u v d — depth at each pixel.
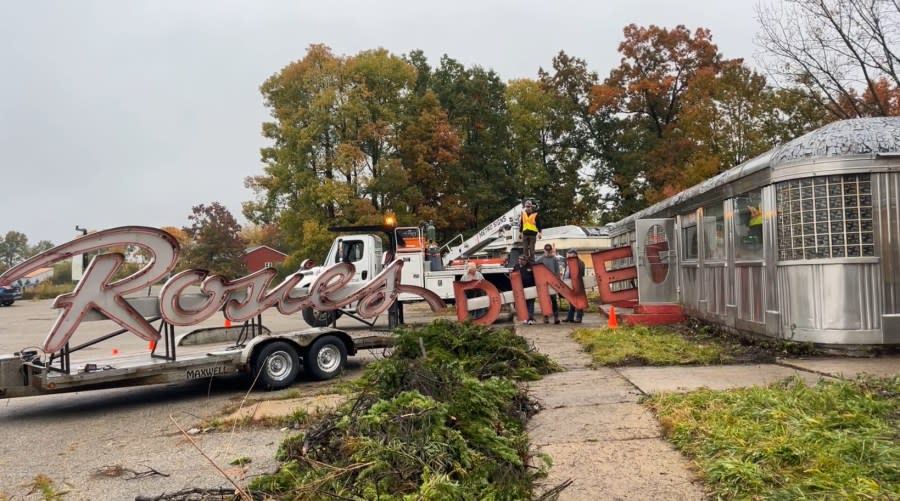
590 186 47.53
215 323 24.56
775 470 4.19
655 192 37.47
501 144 45.88
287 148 38.16
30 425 8.11
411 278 18.42
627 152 44.84
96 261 8.39
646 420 5.95
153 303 9.02
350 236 19.33
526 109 46.78
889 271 8.30
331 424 5.18
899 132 8.44
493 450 4.60
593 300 21.34
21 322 27.31
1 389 7.97
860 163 8.31
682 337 11.46
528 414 6.40
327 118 36.84
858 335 8.30
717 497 4.02
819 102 22.72
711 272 11.72
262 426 7.16
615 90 43.06
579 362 9.54
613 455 5.02
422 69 48.34
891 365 7.67
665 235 13.84
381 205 39.31
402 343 9.05
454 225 42.84
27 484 5.58
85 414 8.65
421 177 41.38
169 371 8.90
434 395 5.57
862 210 8.39
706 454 4.68
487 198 42.31
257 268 76.25
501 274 19.38
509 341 9.16
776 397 5.74
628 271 15.02
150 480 5.46
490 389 6.26
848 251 8.40
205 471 5.59
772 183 9.16
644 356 9.21
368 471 4.10
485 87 45.88
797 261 8.76
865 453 4.22
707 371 8.05
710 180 11.76
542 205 45.44
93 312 8.44
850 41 20.25
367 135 37.84
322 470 4.35
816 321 8.58
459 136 44.72
